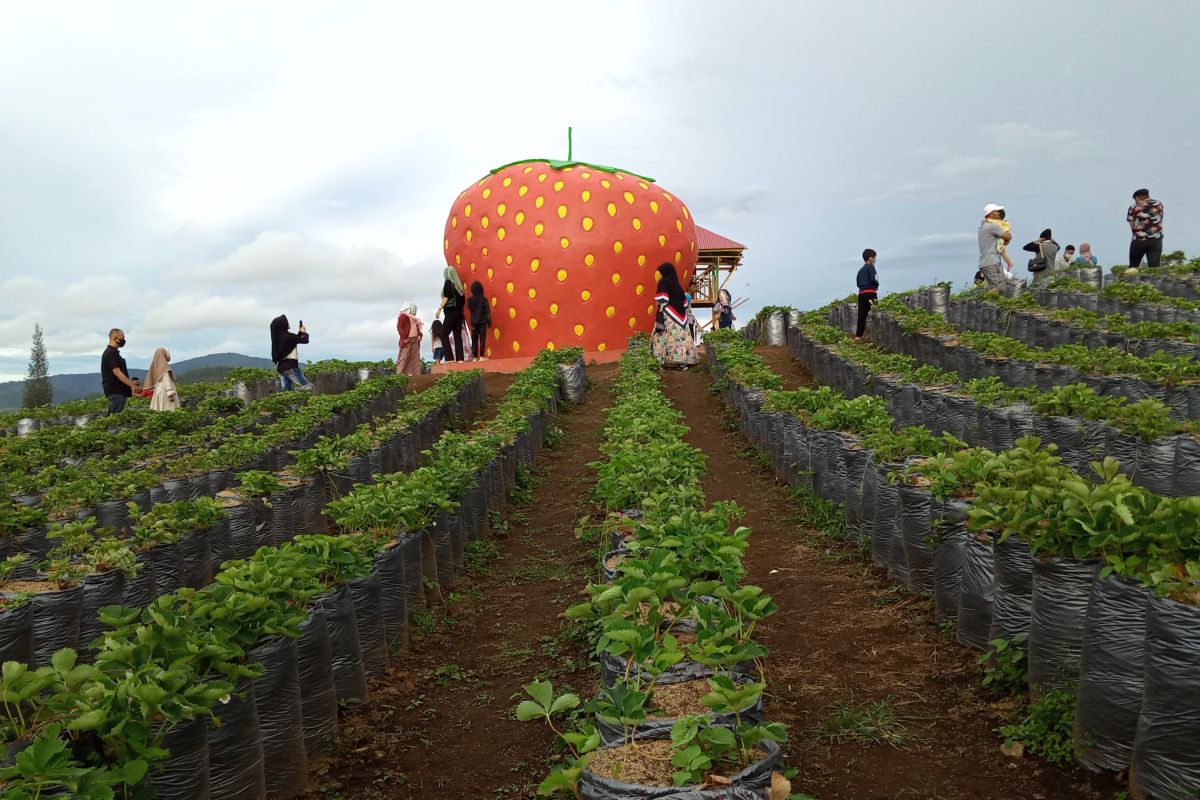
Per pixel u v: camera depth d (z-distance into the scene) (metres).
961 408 12.09
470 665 7.17
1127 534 4.59
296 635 5.16
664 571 4.98
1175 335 13.88
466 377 19.97
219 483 11.85
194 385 24.08
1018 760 4.91
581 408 20.20
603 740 4.27
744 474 13.50
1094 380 11.91
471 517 10.27
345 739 5.84
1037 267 24.11
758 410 14.75
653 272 26.95
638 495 8.02
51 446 13.95
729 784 3.51
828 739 5.37
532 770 5.42
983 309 20.03
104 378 18.34
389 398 20.06
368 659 6.74
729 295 36.44
